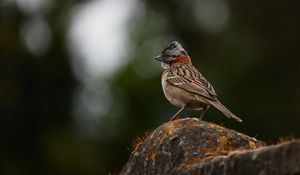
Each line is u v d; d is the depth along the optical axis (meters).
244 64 23.50
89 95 22.00
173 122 8.06
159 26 22.75
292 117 23.05
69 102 22.64
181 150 7.70
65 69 22.70
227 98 22.38
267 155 6.75
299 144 6.52
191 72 10.66
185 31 23.53
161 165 7.81
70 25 23.25
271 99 23.16
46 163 22.55
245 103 22.48
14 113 22.91
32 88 22.97
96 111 21.70
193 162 7.55
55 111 22.89
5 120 22.83
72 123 22.50
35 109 22.95
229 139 7.81
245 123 22.44
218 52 23.64
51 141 22.42
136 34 22.27
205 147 7.70
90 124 21.75
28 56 23.02
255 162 6.83
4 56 22.98
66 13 23.39
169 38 23.06
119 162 21.34
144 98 21.12
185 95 10.37
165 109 20.97
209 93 10.16
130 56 21.78
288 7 24.80
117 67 21.78
